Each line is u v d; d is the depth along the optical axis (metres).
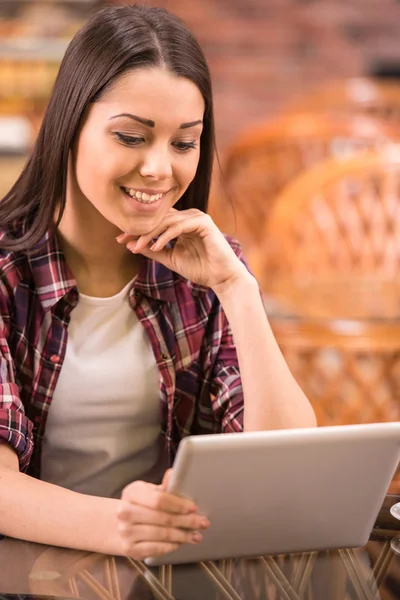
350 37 7.25
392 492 1.59
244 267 1.76
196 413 1.91
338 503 1.35
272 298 2.70
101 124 1.58
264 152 4.32
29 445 1.63
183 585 1.28
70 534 1.41
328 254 3.12
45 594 1.24
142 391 1.80
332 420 2.46
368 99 4.89
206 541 1.32
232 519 1.31
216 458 1.24
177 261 1.77
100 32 1.59
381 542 1.42
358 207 3.15
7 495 1.47
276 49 7.24
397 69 7.26
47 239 1.76
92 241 1.76
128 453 1.82
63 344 1.75
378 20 7.23
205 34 7.18
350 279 2.91
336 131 4.21
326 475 1.31
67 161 1.66
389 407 2.46
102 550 1.38
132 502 1.32
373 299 2.70
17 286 1.74
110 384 1.78
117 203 1.62
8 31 5.98
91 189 1.62
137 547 1.32
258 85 7.24
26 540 1.44
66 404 1.76
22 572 1.32
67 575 1.31
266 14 7.20
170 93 1.56
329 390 2.45
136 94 1.55
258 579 1.30
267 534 1.35
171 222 1.71
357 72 7.28
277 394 1.67
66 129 1.62
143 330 1.82
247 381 1.69
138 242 1.69
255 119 7.24
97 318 1.79
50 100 1.66
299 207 3.13
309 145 4.25
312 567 1.34
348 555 1.38
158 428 1.84
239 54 7.22
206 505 1.29
